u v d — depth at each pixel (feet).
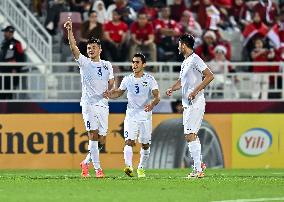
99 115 163.84
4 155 203.41
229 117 209.15
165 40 238.68
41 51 234.58
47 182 146.00
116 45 234.38
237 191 132.67
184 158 206.08
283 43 247.09
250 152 209.67
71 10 247.09
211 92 218.18
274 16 252.01
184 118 158.81
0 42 234.58
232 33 252.01
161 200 120.26
